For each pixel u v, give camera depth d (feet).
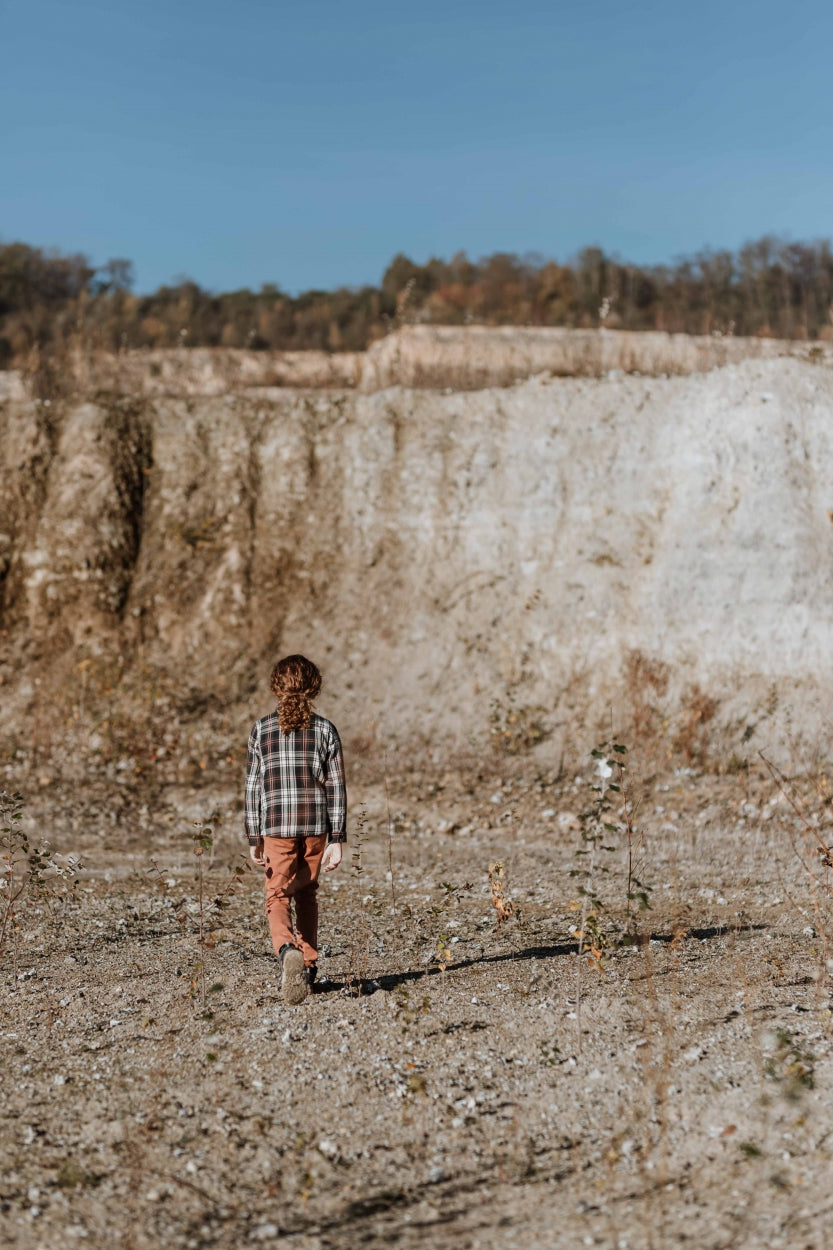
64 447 55.36
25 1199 11.38
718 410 50.19
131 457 55.11
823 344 60.64
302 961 15.92
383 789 40.32
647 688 43.60
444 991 17.44
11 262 148.56
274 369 73.41
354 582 50.85
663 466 50.52
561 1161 11.87
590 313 134.21
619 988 17.16
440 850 33.32
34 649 49.39
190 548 52.54
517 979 17.92
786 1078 13.20
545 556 49.73
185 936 22.77
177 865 31.55
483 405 55.01
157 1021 16.79
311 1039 15.55
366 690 46.78
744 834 33.27
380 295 158.20
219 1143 12.60
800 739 39.58
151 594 51.29
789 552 45.06
